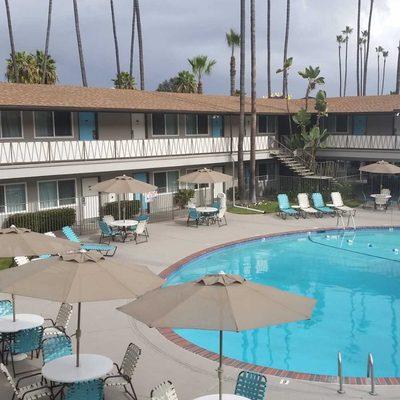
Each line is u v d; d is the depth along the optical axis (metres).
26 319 11.41
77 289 8.02
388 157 35.38
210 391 9.99
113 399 9.65
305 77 37.09
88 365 9.34
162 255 21.56
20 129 26.14
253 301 7.07
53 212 25.09
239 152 33.59
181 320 6.62
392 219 29.72
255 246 24.72
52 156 25.30
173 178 33.56
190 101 36.28
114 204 28.31
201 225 27.97
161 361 11.37
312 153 37.16
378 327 14.95
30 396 8.90
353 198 35.94
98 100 29.41
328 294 18.03
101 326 13.55
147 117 31.86
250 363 12.23
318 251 23.97
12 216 23.73
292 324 15.12
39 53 47.75
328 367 12.38
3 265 19.78
